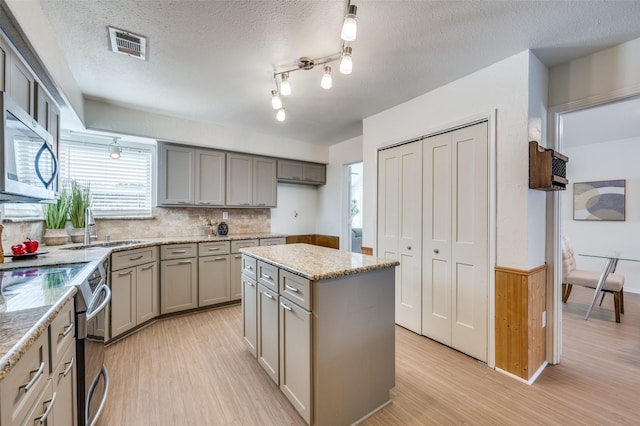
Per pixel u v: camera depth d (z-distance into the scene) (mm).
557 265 2145
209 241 3318
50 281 1307
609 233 4316
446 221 2434
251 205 3953
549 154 1836
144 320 2803
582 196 4570
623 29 1701
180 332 2725
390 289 1765
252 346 2150
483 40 1822
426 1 1472
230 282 3490
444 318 2445
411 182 2752
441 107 2471
